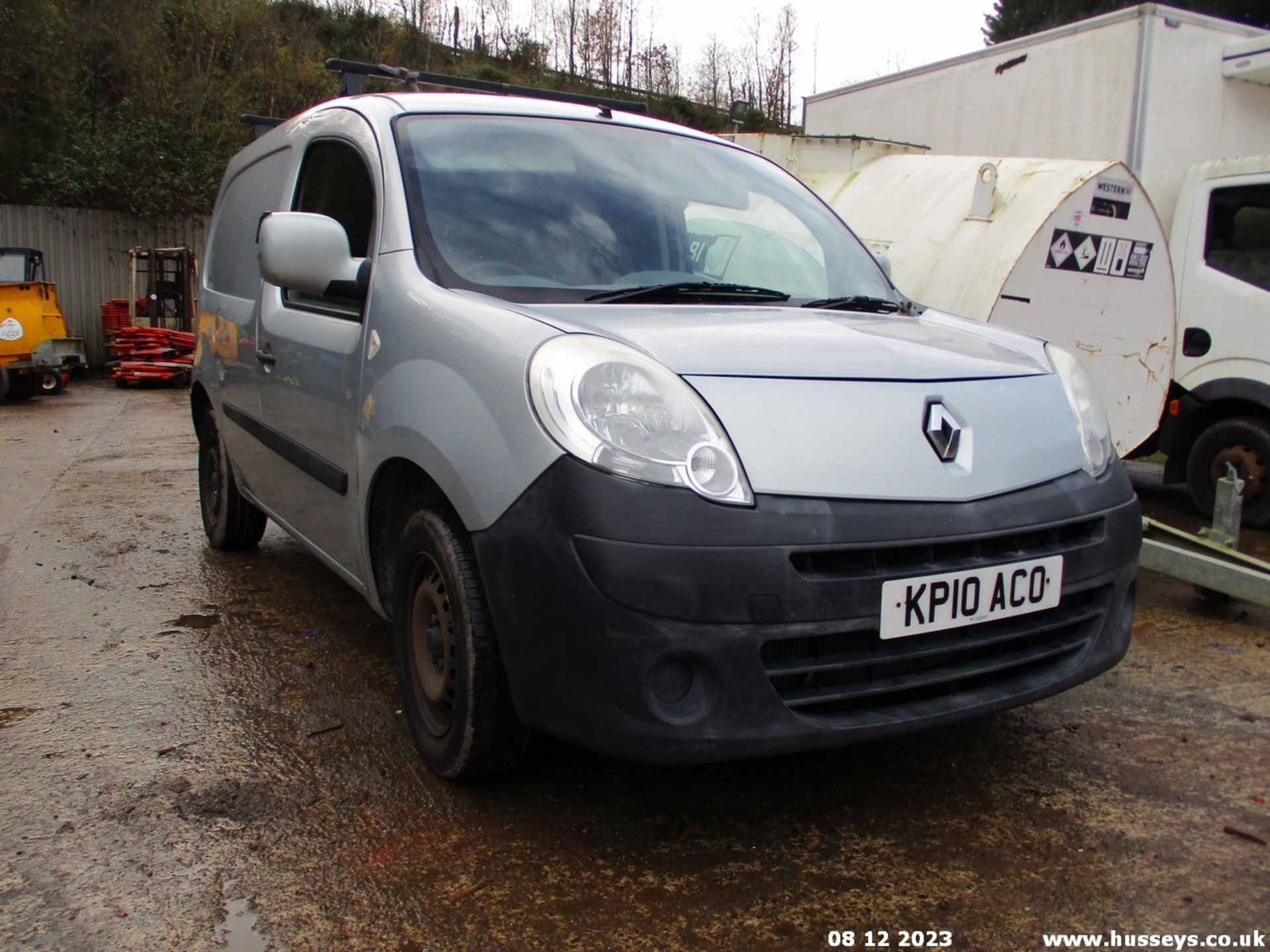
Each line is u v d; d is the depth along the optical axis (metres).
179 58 27.27
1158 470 8.33
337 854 2.28
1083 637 2.51
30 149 23.56
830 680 2.14
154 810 2.47
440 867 2.23
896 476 2.17
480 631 2.34
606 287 2.77
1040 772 2.71
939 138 8.05
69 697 3.18
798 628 2.04
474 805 2.49
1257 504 5.90
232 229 4.51
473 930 2.01
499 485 2.16
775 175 3.71
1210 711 3.14
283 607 4.10
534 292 2.67
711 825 2.42
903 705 2.23
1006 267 5.24
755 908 2.09
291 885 2.16
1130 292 5.61
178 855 2.27
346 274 2.86
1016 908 2.09
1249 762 2.77
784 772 2.69
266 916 2.05
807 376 2.26
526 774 2.65
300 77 30.05
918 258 5.73
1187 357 6.20
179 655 3.55
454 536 2.40
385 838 2.35
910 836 2.37
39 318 13.38
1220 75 6.57
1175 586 4.63
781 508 2.05
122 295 19.30
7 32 23.11
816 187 6.99
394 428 2.53
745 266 3.11
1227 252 6.05
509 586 2.14
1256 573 3.89
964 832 2.39
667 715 2.03
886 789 2.60
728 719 2.03
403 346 2.60
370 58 37.00
